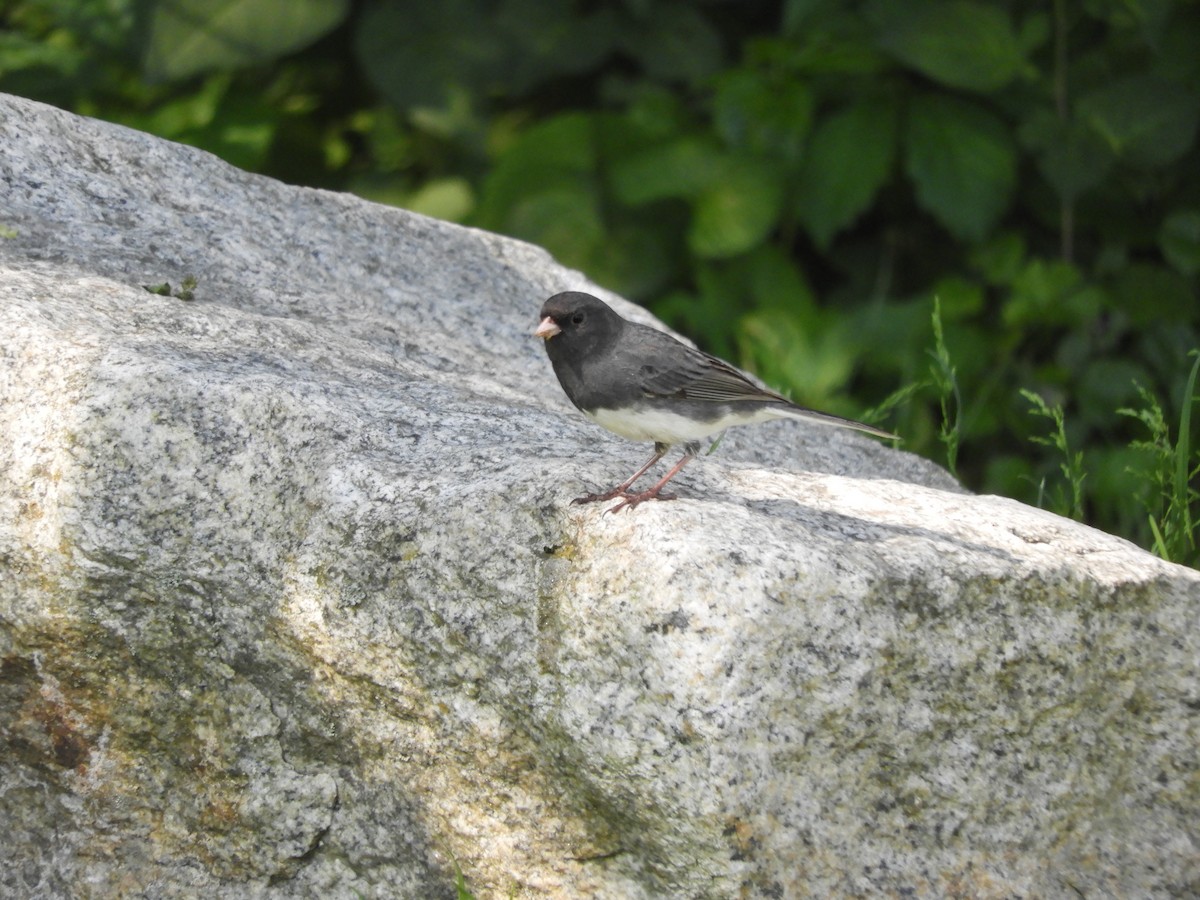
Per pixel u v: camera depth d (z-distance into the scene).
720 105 14.60
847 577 5.60
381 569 6.12
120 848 6.79
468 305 9.87
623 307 10.84
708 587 5.41
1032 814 6.05
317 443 6.51
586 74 16.08
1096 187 14.81
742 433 9.41
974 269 15.55
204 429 6.49
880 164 14.31
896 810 5.78
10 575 6.61
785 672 5.43
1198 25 14.10
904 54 14.09
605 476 6.20
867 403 14.56
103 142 9.36
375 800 6.38
